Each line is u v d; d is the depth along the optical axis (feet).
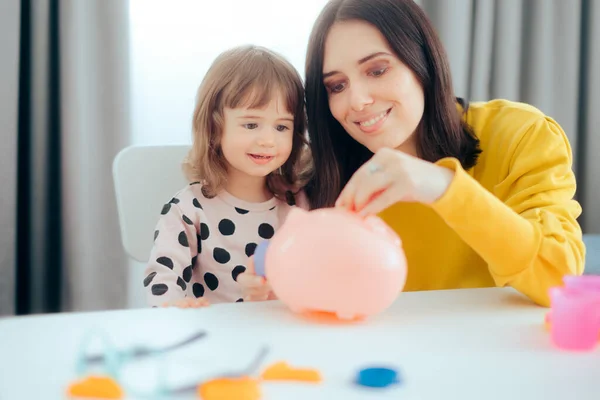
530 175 2.98
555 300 1.82
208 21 6.33
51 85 5.91
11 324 2.01
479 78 6.69
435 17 6.55
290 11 6.46
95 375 1.49
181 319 2.08
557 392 1.48
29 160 5.90
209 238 3.74
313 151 3.61
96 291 6.04
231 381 1.47
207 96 3.70
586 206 7.11
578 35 6.92
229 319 2.08
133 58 6.24
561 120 6.98
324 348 1.79
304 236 2.06
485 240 2.32
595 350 1.78
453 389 1.49
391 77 3.10
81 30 5.76
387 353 1.74
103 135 5.97
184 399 1.43
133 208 4.17
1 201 5.62
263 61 3.67
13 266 5.69
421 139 3.43
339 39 3.12
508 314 2.15
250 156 3.61
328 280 1.98
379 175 2.23
